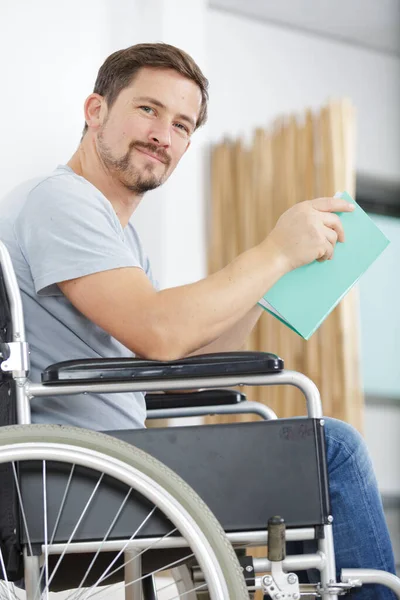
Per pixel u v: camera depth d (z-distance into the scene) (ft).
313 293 5.82
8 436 4.94
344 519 5.89
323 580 5.16
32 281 5.92
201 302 5.51
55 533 5.05
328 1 15.48
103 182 6.76
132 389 5.18
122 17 14.94
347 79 16.17
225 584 4.81
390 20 15.98
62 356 5.94
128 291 5.55
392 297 15.75
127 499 5.10
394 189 16.22
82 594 5.28
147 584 6.37
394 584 5.33
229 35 15.61
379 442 15.31
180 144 6.81
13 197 6.25
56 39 14.26
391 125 16.31
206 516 4.91
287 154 14.58
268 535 4.98
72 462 4.95
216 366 5.14
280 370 5.22
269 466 5.19
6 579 5.13
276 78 15.88
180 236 14.97
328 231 5.85
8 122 13.80
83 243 5.66
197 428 5.20
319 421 5.24
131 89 6.63
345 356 13.58
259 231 14.73
